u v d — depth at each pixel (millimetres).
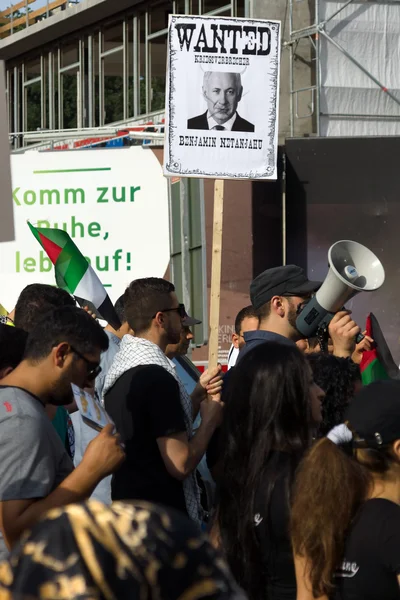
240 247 14750
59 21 22750
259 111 7266
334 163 14641
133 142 15516
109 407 4488
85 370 3621
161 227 12578
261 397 3455
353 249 4875
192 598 1175
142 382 4379
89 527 1197
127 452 4367
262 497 3316
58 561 1171
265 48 7367
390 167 14562
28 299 5035
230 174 7184
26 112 24969
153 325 4750
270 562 3307
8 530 3297
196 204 10602
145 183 12656
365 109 16719
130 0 21031
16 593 1166
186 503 4488
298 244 14703
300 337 4914
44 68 24312
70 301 5180
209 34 7344
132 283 4883
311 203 14656
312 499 2943
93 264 12727
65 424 5047
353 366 4637
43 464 3412
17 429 3391
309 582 2951
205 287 10109
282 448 3404
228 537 3457
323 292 4727
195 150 7156
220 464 3582
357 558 2877
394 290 14359
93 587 1155
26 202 12820
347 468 2949
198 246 10492
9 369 3965
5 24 25859
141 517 1220
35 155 12805
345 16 16641
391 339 14258
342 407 4520
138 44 21375
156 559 1179
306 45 16984
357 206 14609
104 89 22312
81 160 12719
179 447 4289
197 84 7293
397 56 16797
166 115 7195
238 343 6625
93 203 12711
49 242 6914
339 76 16625
